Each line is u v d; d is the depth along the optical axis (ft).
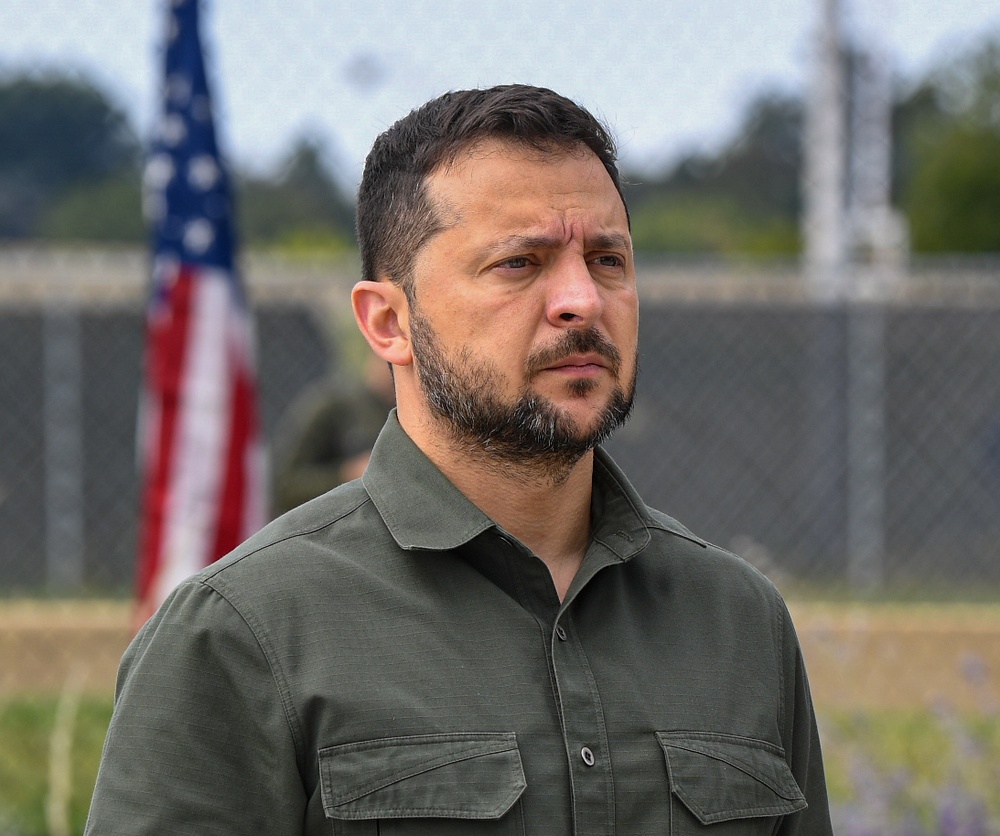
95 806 10.64
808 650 34.68
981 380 49.98
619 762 10.87
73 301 52.65
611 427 11.32
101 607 42.32
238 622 10.85
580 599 11.64
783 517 50.47
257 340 51.42
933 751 29.55
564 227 11.16
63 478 52.06
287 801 10.55
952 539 50.11
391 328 12.10
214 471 23.70
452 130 11.44
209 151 24.02
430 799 10.32
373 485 11.82
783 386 50.67
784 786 11.59
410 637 10.90
